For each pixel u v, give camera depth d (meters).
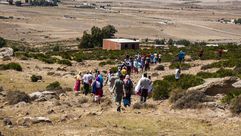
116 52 93.00
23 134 21.92
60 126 23.66
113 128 22.88
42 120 24.41
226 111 26.08
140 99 30.62
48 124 24.16
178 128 22.77
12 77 46.59
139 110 27.89
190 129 22.50
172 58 71.94
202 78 40.44
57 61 68.06
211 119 24.47
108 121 24.48
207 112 26.16
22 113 27.19
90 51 107.75
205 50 87.81
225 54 71.94
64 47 172.75
